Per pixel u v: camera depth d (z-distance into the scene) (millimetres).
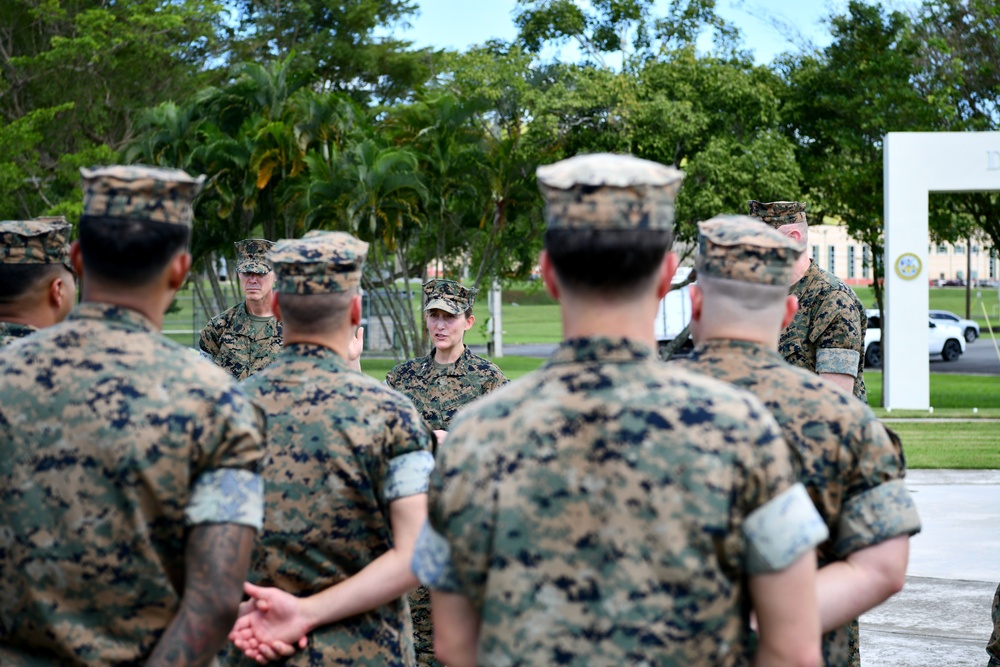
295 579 2848
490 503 1887
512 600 1842
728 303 2525
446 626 1995
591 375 1904
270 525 2842
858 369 4809
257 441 2229
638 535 1811
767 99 26641
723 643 1823
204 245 27234
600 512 1825
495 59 27297
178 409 2158
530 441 1883
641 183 1894
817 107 27297
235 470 2189
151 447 2127
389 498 2867
